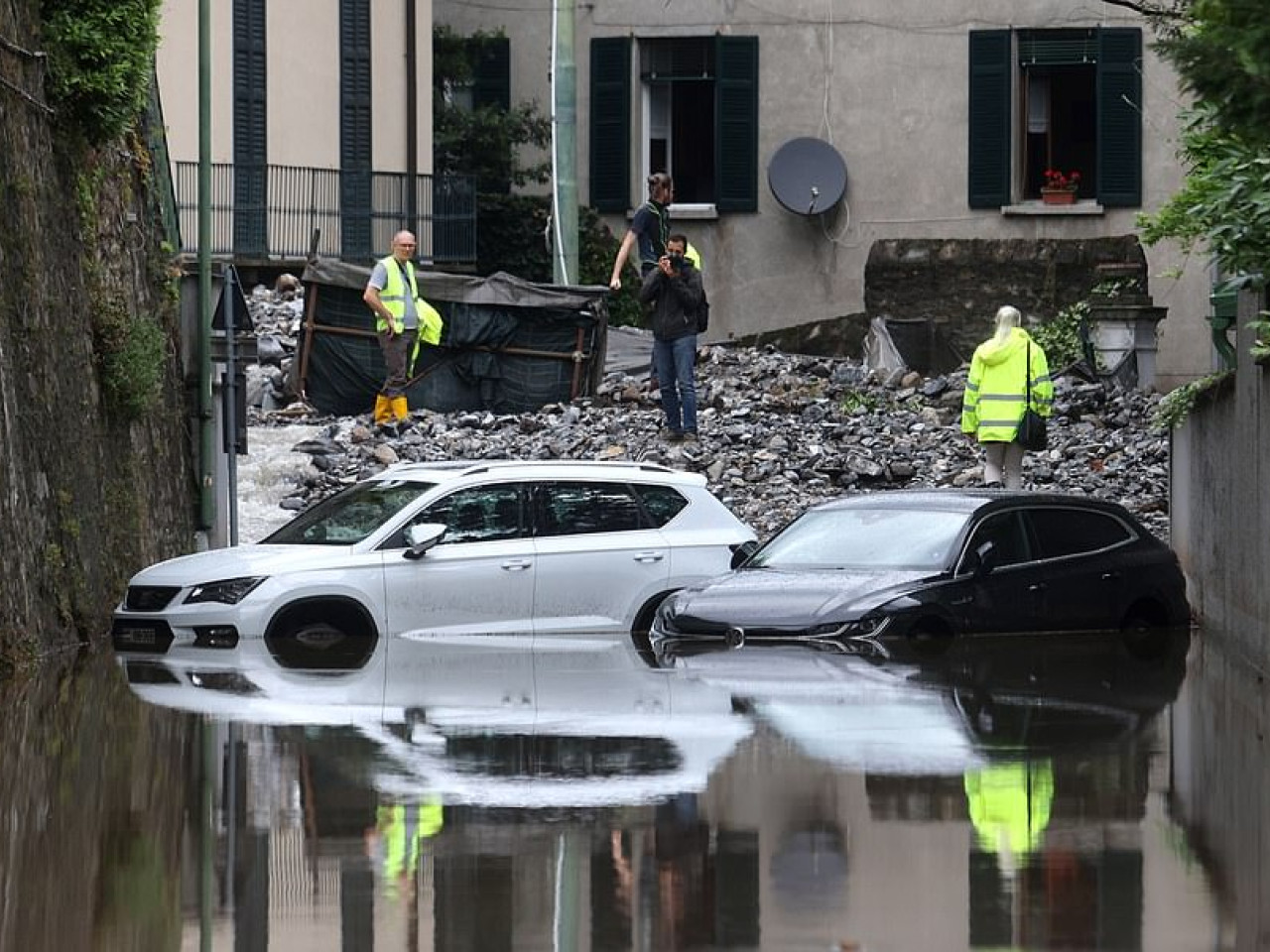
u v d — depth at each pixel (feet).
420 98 415.23
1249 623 165.89
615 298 423.23
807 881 83.56
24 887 83.15
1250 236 118.62
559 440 276.00
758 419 288.92
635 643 174.19
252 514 244.42
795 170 426.92
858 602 169.58
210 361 220.64
